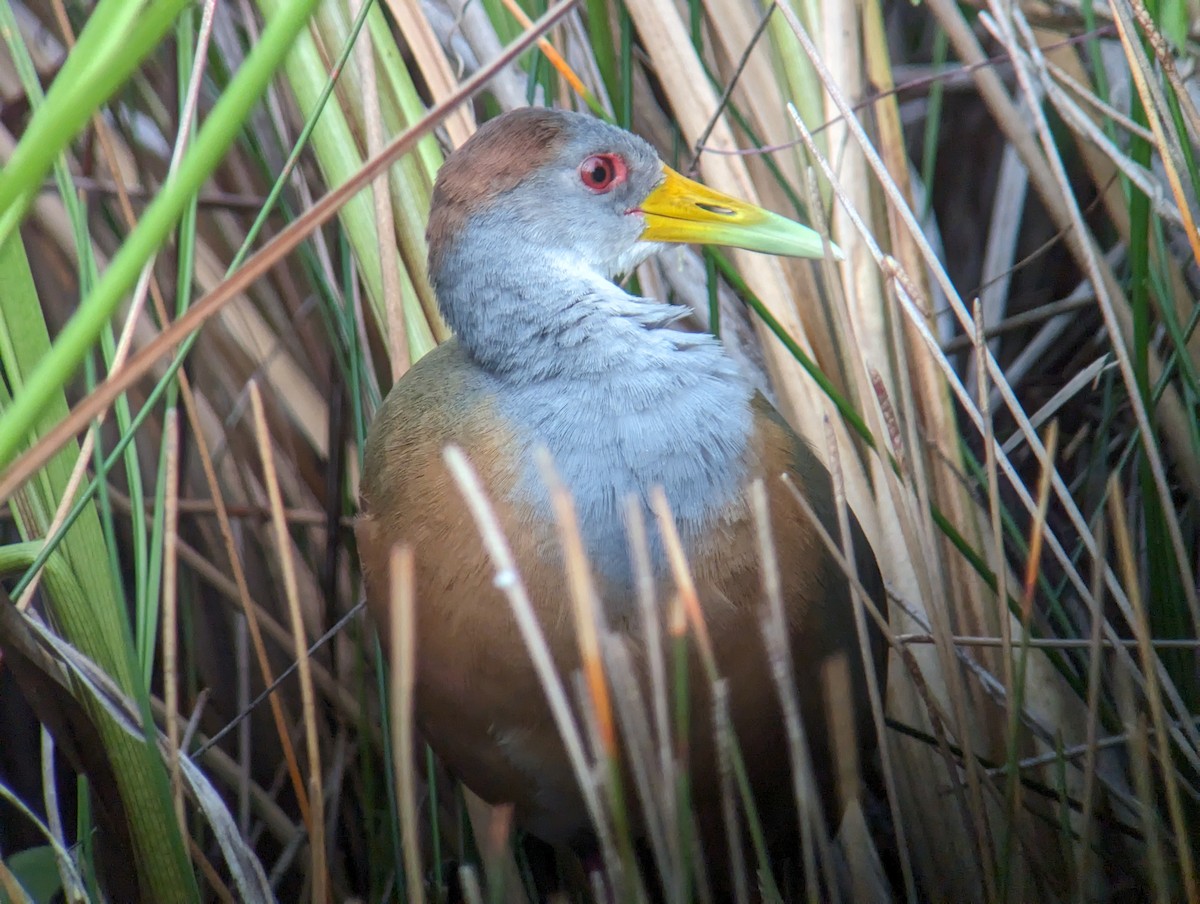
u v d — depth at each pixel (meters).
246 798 5.25
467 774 4.46
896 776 4.81
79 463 4.02
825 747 4.41
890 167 5.12
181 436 5.79
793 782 4.46
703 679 3.96
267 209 4.24
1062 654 4.82
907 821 4.81
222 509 4.42
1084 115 4.39
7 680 5.91
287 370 5.76
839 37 5.01
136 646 4.44
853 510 4.95
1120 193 4.95
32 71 4.34
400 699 2.96
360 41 4.84
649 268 5.53
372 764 5.46
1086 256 4.14
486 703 4.11
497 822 3.86
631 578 3.92
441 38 5.52
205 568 5.45
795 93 5.09
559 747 4.11
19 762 5.93
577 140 4.45
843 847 4.93
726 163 5.11
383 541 4.30
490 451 4.04
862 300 4.96
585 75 5.45
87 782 4.18
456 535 4.02
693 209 4.62
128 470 4.43
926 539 4.21
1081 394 5.95
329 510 5.55
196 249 5.71
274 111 5.51
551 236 4.33
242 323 5.71
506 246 4.23
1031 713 4.75
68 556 4.02
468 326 4.27
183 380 4.36
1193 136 4.09
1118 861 4.63
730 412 4.08
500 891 3.71
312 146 5.27
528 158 4.31
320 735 5.58
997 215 6.17
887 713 4.97
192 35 5.22
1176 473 5.24
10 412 2.26
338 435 5.52
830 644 4.27
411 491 4.18
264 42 2.20
